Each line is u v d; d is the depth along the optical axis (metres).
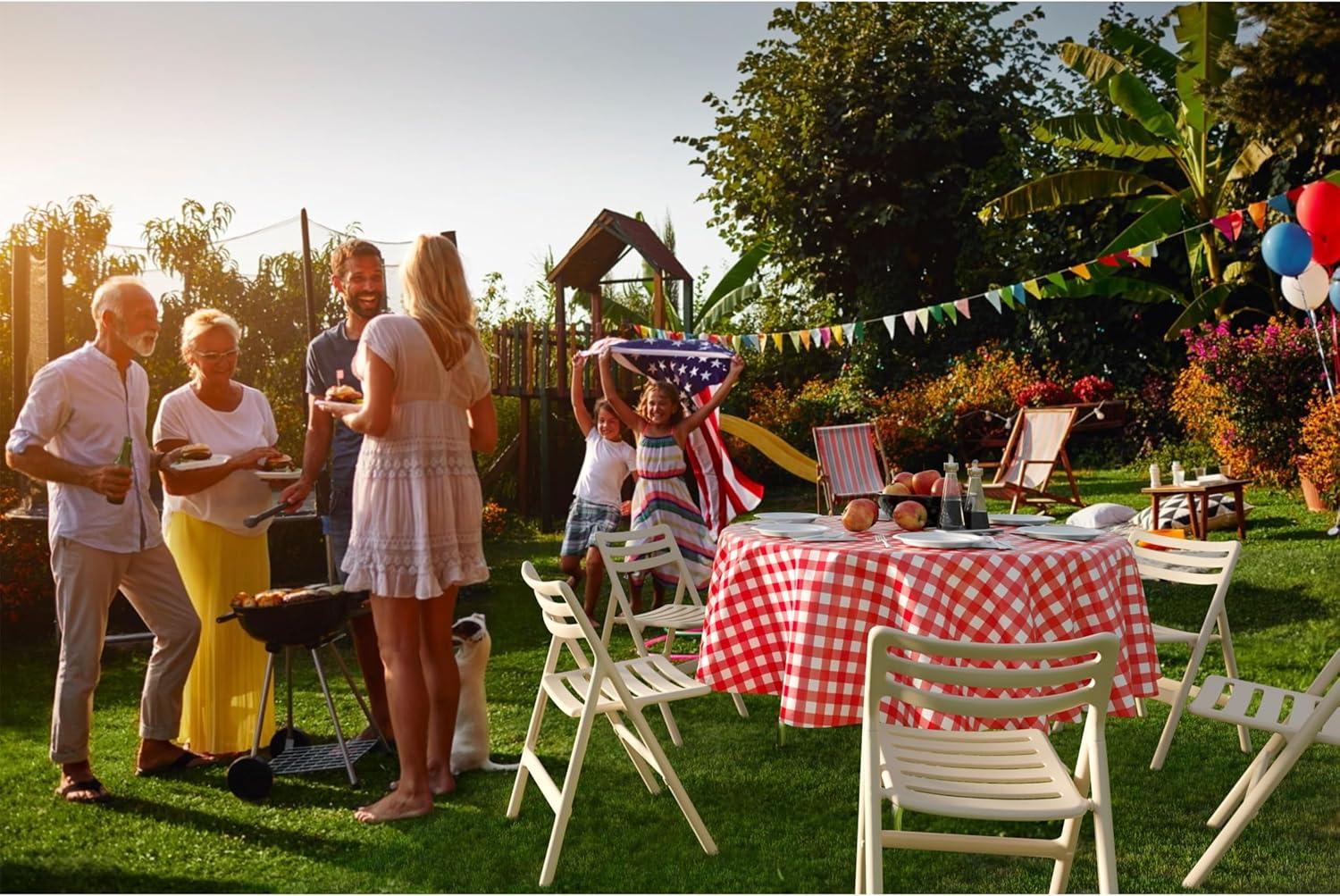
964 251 16.92
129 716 4.87
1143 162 14.34
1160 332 15.00
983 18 18.28
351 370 4.28
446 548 3.55
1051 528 3.74
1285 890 2.85
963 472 13.73
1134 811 3.40
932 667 2.44
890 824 3.41
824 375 17.42
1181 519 8.31
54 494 3.75
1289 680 4.68
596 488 7.00
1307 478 8.55
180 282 8.13
